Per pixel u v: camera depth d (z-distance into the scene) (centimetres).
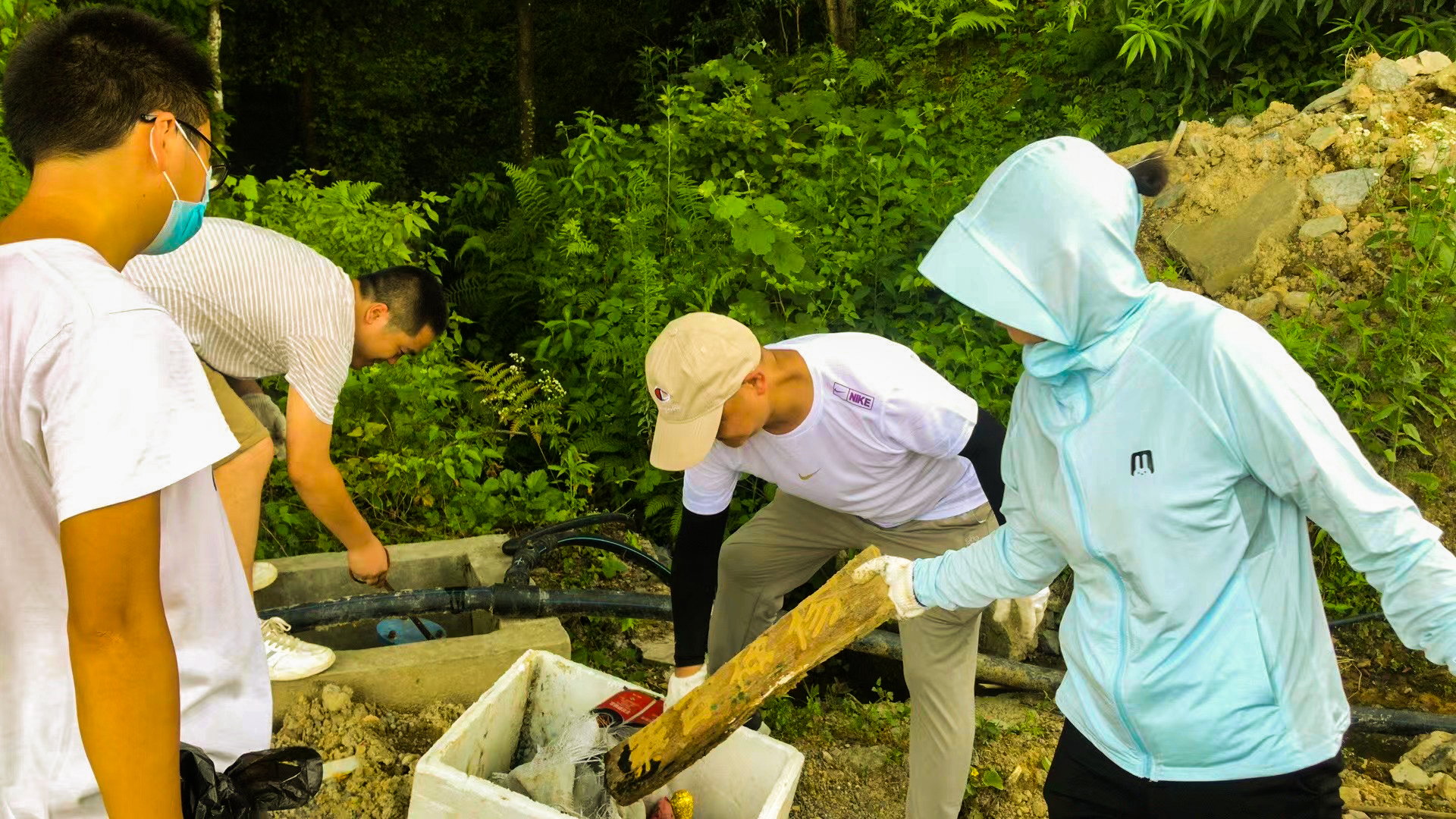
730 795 249
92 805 141
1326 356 434
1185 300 171
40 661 138
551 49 1365
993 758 330
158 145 143
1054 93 763
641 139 748
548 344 559
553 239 629
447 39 1345
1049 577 199
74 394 124
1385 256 457
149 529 126
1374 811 302
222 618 155
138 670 125
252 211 506
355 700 305
